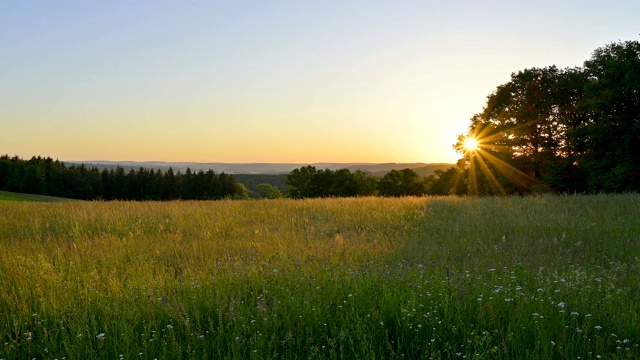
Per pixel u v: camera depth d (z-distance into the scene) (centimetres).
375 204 1761
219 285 633
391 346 448
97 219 1362
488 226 1208
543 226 1170
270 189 11025
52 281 648
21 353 456
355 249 951
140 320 525
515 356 434
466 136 3622
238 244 1021
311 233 1188
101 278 704
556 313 511
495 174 3394
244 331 478
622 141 2570
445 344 447
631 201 1596
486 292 583
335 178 8831
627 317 497
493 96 3544
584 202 1631
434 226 1270
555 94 3262
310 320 510
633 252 867
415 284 618
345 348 459
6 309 550
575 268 755
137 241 1058
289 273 686
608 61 2667
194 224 1345
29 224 1281
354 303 554
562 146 3134
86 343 452
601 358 416
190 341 465
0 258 812
